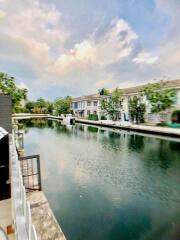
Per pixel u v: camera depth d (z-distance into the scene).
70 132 29.67
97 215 6.85
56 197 8.18
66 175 10.77
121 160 13.78
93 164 12.88
